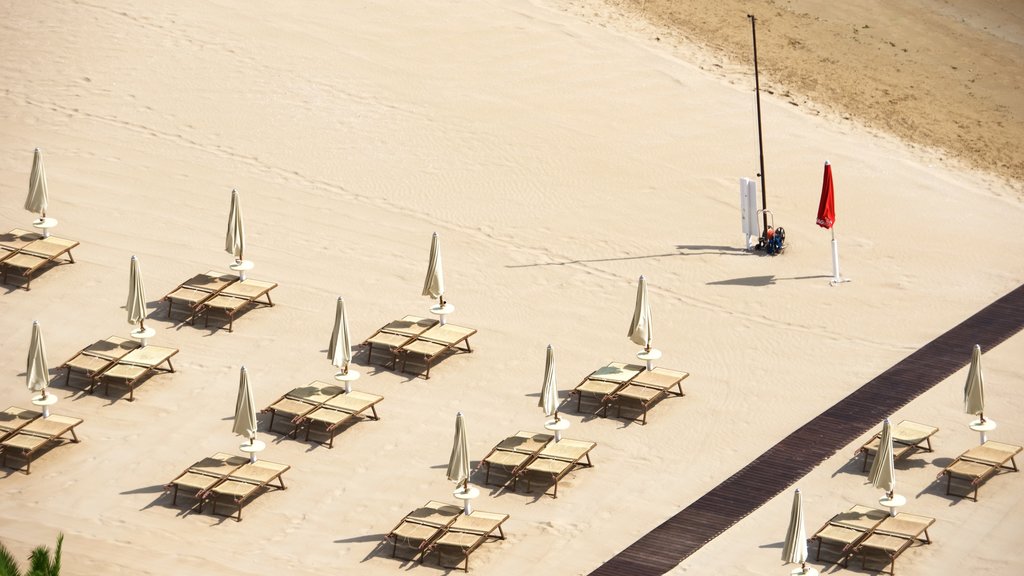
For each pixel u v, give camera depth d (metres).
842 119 103.12
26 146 91.69
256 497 64.19
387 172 92.12
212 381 72.12
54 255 79.75
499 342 76.00
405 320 76.06
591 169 93.69
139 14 106.94
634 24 113.38
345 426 69.06
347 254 83.56
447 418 69.75
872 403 70.69
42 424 67.19
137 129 94.44
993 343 75.75
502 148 95.38
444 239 85.69
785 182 93.31
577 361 74.44
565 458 65.31
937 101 109.19
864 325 77.94
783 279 82.50
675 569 59.50
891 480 61.12
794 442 67.94
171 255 82.12
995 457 64.75
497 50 106.75
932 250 85.88
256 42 104.75
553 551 60.88
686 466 66.38
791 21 119.94
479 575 59.56
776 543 61.06
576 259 84.25
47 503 63.56
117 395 70.81
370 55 104.56
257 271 81.25
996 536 61.00
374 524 62.62
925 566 59.34
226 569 59.66
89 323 76.12
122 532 61.81
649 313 72.62
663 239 86.62
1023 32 124.69
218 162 91.81
